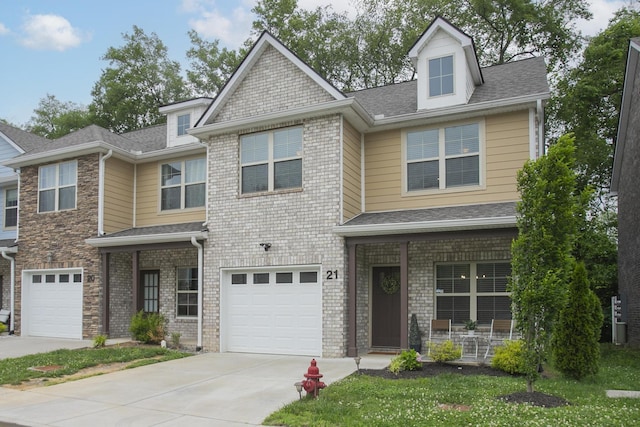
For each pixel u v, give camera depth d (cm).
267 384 953
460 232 1166
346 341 1247
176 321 1656
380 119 1370
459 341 1238
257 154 1408
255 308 1370
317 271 1300
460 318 1277
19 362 1201
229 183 1427
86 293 1639
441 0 2716
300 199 1323
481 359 1142
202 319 1416
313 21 2970
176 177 1731
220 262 1412
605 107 2223
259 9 3073
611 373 1045
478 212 1184
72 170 1720
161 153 1709
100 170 1661
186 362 1210
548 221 794
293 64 1387
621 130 1688
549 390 844
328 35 2941
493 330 1198
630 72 1550
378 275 1391
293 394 871
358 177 1394
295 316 1316
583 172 2244
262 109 1416
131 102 3378
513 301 833
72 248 1683
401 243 1222
